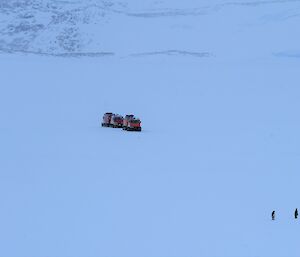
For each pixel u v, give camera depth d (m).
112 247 18.45
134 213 22.28
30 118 48.62
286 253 18.50
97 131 43.38
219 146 37.56
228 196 25.45
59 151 34.53
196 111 54.00
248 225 21.50
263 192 26.36
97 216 21.69
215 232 20.45
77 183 26.64
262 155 34.91
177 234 20.05
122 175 28.62
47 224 20.47
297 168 31.55
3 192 24.50
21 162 30.92
